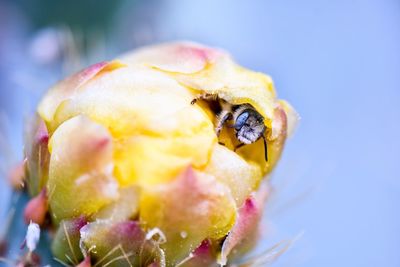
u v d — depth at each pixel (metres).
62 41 0.24
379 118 0.25
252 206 0.18
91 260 0.17
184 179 0.17
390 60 0.25
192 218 0.17
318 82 0.25
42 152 0.18
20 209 0.19
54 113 0.18
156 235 0.17
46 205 0.18
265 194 0.18
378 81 0.25
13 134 0.21
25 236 0.18
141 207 0.17
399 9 0.26
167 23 0.25
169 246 0.17
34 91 0.23
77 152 0.17
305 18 0.26
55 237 0.18
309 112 0.25
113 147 0.17
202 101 0.18
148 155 0.17
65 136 0.17
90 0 0.24
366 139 0.25
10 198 0.19
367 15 0.26
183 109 0.17
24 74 0.23
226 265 0.18
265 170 0.18
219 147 0.17
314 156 0.24
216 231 0.17
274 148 0.18
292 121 0.19
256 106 0.18
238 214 0.18
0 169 0.20
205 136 0.17
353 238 0.23
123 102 0.17
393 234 0.24
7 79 0.23
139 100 0.17
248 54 0.25
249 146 0.18
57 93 0.18
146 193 0.17
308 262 0.22
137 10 0.25
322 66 0.25
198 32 0.25
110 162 0.17
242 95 0.18
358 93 0.25
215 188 0.17
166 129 0.17
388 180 0.24
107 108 0.17
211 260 0.18
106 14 0.24
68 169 0.17
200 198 0.17
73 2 0.24
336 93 0.25
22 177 0.19
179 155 0.17
